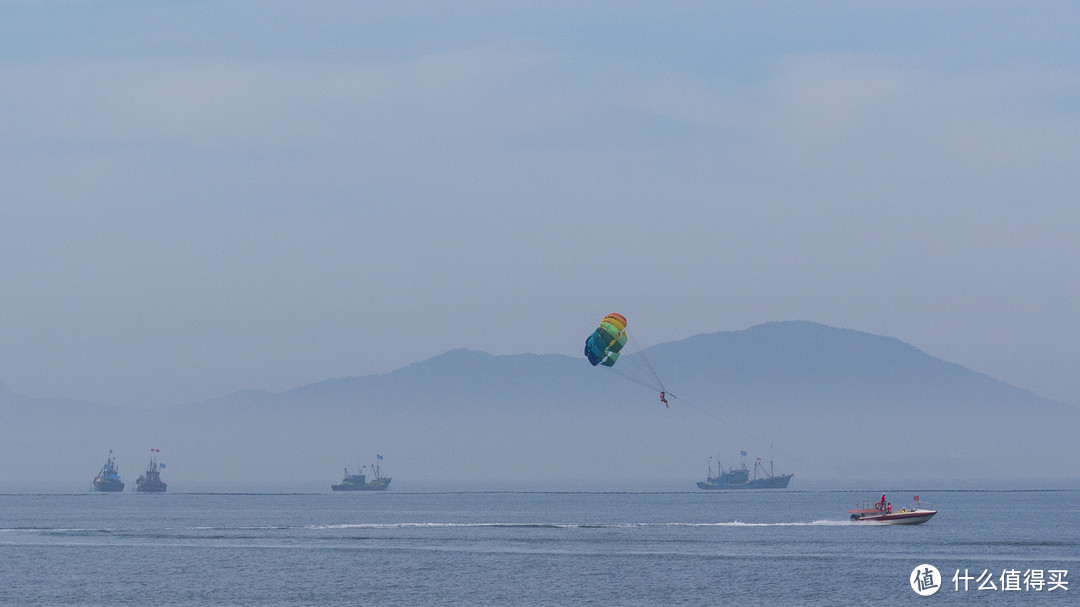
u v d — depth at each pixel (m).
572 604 181.62
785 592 192.00
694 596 188.50
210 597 190.12
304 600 186.50
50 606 182.38
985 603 183.00
